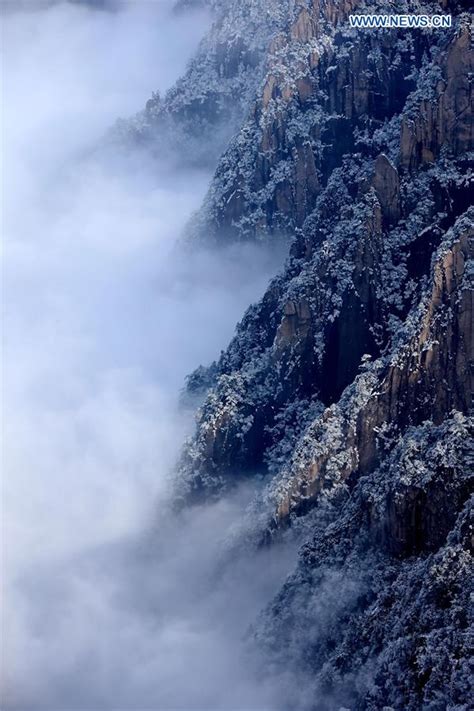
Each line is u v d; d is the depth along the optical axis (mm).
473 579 142375
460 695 134250
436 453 161375
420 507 160125
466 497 155375
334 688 155000
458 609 140875
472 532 146000
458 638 138750
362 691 149625
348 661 155625
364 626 156750
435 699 136875
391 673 144750
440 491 157750
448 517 156125
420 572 153250
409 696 140500
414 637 144625
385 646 149750
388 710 140375
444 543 155625
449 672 137500
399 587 155625
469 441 161125
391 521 162875
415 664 142375
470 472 156750
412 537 160625
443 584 145125
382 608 155875
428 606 145375
